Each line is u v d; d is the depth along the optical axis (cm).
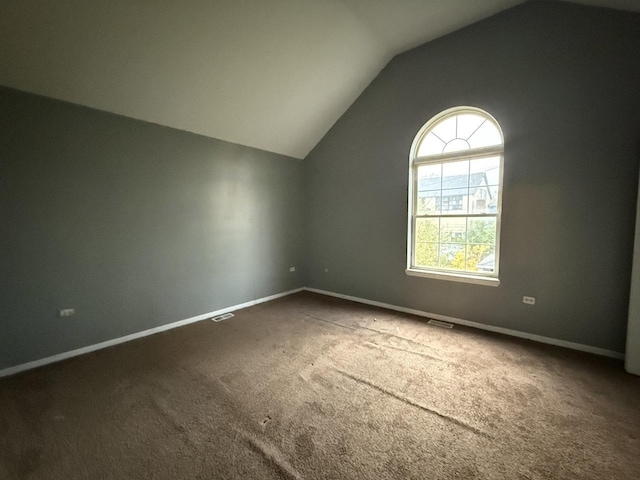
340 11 279
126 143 295
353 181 430
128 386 217
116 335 296
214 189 375
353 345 284
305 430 170
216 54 271
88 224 275
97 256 281
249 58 289
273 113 374
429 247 367
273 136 416
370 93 399
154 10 219
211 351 275
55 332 259
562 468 142
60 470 144
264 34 272
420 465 145
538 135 278
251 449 156
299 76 335
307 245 505
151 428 173
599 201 254
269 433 168
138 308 311
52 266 256
